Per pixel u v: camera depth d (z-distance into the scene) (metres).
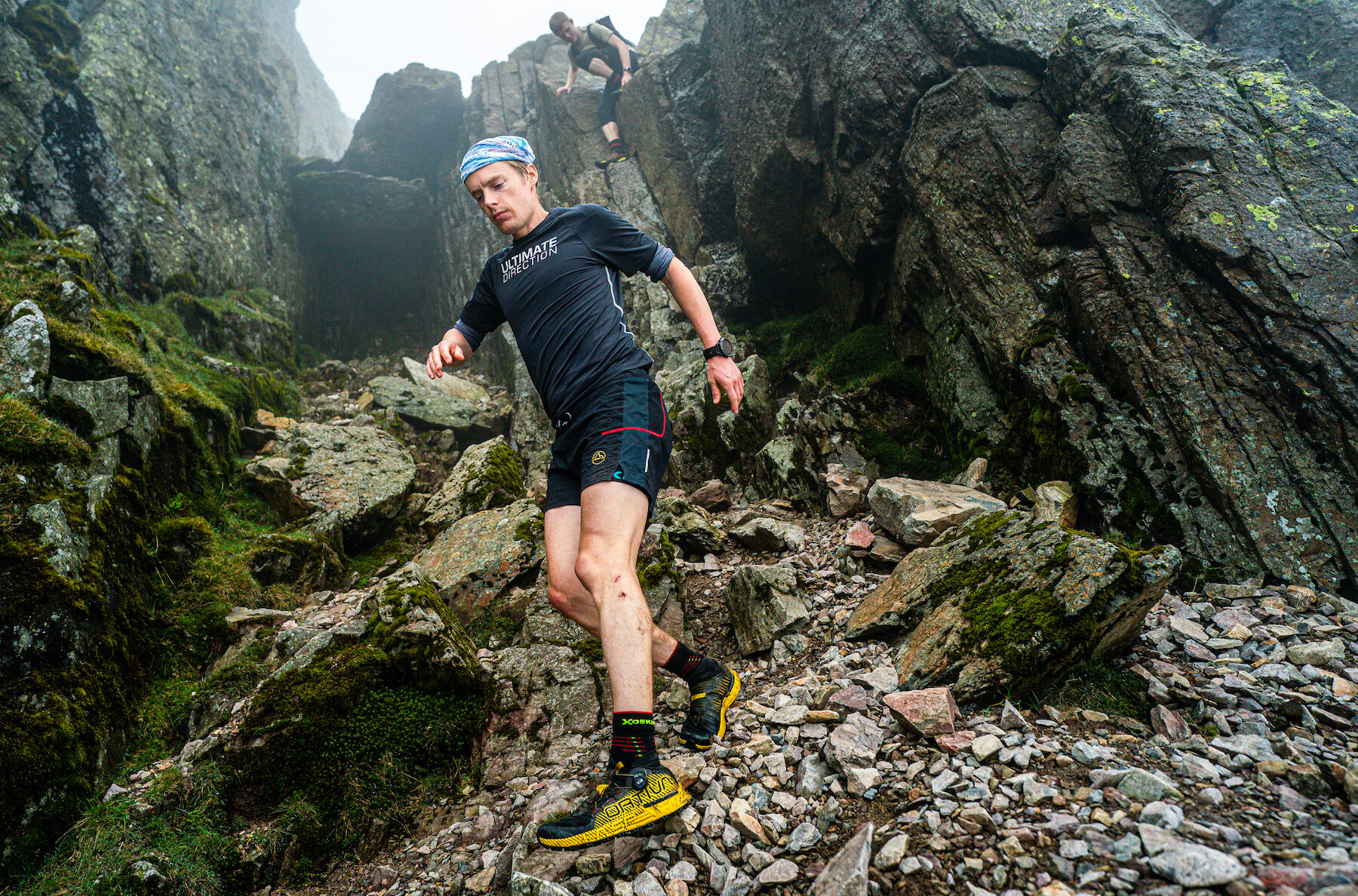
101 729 2.83
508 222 2.20
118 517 3.64
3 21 6.32
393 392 6.99
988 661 2.29
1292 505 2.98
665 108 8.18
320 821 2.51
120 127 7.24
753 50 6.25
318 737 2.66
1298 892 1.30
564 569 2.09
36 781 2.50
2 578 2.81
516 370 7.44
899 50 4.82
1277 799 1.66
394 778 2.64
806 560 3.66
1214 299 3.37
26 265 4.82
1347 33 4.89
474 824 2.32
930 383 4.78
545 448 6.69
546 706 2.80
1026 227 4.13
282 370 8.08
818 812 1.88
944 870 1.58
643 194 8.46
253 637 3.48
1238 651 2.47
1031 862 1.54
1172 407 3.33
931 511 3.42
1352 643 2.40
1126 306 3.58
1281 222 3.28
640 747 1.79
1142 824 1.57
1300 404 3.08
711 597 3.54
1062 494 3.44
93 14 7.73
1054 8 4.50
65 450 3.45
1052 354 3.88
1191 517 3.17
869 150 5.16
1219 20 5.36
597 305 2.10
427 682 2.87
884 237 5.23
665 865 1.81
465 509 4.77
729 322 6.96
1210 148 3.47
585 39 9.38
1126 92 3.78
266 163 10.45
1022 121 4.29
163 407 4.58
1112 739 1.99
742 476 5.06
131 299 6.44
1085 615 2.29
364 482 5.11
